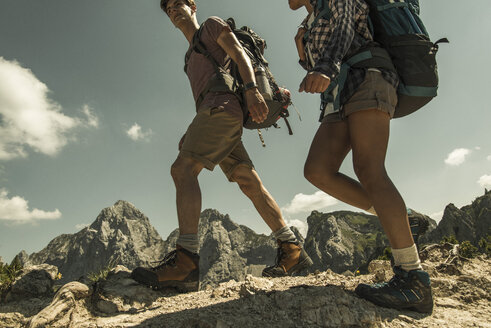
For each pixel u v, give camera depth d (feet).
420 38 6.39
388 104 6.07
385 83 6.16
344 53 5.86
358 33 6.63
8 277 10.14
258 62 8.78
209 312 5.72
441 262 9.01
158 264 7.75
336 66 5.66
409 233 5.96
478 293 7.07
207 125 7.73
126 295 7.02
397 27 6.42
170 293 7.57
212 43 8.59
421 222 7.08
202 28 8.73
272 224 9.34
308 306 5.52
